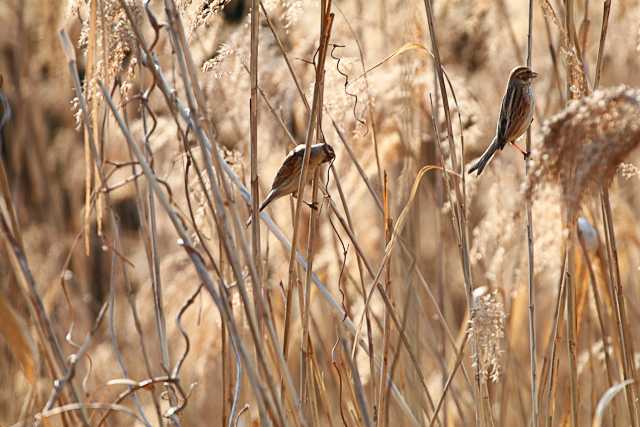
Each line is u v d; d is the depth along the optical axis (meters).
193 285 12.25
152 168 8.18
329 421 8.24
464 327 9.80
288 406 7.74
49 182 15.14
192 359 12.25
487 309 8.03
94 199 8.14
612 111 5.55
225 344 8.41
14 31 14.30
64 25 7.75
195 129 6.79
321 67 7.17
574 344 8.48
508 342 10.37
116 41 7.55
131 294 8.78
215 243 11.16
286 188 7.66
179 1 8.00
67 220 16.36
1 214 7.41
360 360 10.23
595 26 12.95
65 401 7.82
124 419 12.34
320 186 7.89
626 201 12.13
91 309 15.20
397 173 12.94
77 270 14.85
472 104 11.41
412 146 11.31
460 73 13.59
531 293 8.38
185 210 11.66
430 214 13.07
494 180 10.86
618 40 12.69
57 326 13.72
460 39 13.84
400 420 9.82
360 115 9.45
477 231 10.56
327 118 10.69
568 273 8.23
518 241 10.98
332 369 10.35
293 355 12.09
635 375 8.30
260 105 11.09
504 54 13.20
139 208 8.76
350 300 11.27
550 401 8.50
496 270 10.56
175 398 8.40
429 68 11.35
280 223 11.75
